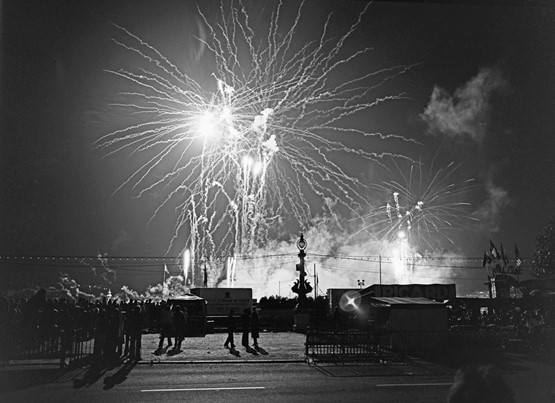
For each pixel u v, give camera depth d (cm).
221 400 1343
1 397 1368
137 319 2311
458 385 371
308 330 2356
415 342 2562
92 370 1867
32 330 2094
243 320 2894
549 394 594
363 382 1650
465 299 4600
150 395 1403
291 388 1526
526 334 2683
